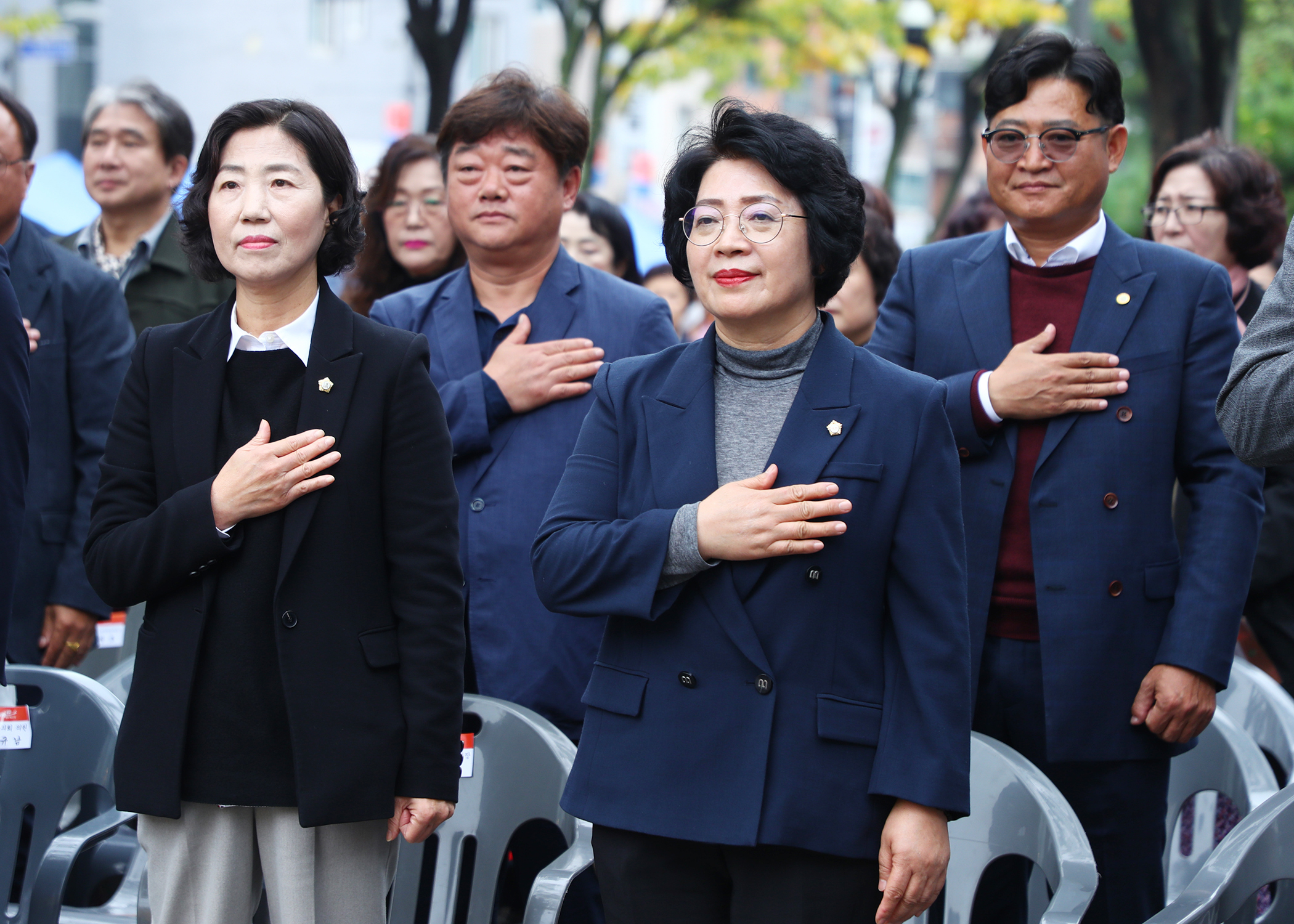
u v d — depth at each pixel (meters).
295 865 6.18
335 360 6.39
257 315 6.48
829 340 6.18
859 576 5.84
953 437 6.04
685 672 5.86
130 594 6.21
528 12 54.88
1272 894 8.09
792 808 5.62
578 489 6.31
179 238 6.73
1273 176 11.27
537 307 9.26
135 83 12.68
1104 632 7.65
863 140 67.38
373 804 6.14
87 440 10.23
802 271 6.03
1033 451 7.86
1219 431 7.76
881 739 5.75
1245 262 11.35
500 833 7.56
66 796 7.90
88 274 10.44
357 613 6.28
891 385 6.03
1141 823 7.84
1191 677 7.51
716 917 5.93
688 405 6.20
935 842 5.63
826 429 5.92
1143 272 8.02
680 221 6.29
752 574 5.81
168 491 6.36
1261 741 8.70
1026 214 8.08
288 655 6.11
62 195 22.59
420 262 11.95
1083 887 6.61
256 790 6.11
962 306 8.30
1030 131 8.00
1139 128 41.56
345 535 6.25
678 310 16.45
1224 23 17.88
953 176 41.84
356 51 51.50
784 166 5.95
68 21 50.47
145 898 7.21
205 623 6.15
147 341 6.60
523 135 9.02
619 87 34.31
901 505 5.87
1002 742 7.72
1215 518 7.66
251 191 6.26
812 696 5.77
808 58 39.22
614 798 5.87
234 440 6.34
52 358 10.10
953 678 5.74
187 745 6.12
